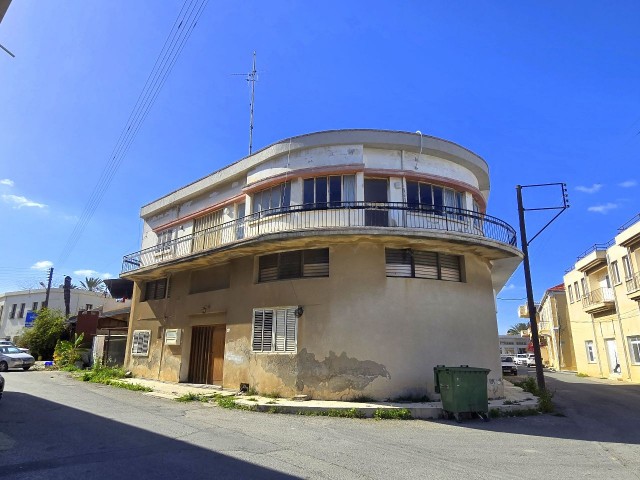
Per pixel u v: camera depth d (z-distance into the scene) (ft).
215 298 55.16
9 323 149.69
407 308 44.45
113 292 91.40
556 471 21.18
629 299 84.79
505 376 99.86
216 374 54.08
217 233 58.34
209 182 61.77
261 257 50.90
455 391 35.50
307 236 43.93
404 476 19.48
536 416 38.91
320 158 49.29
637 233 77.66
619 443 28.30
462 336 46.03
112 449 22.17
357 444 25.57
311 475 18.99
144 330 66.18
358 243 45.55
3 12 19.58
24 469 18.47
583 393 60.90
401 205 47.44
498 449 25.54
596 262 98.12
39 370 80.07
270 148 52.26
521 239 55.11
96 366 72.74
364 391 41.75
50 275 135.23
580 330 112.78
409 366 42.83
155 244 72.64
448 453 24.17
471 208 52.08
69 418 30.37
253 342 48.19
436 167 50.39
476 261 49.93
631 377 84.79
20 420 29.12
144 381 57.77
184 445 23.53
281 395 44.39
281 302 47.26
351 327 43.45
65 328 112.88
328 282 45.29
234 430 28.45
